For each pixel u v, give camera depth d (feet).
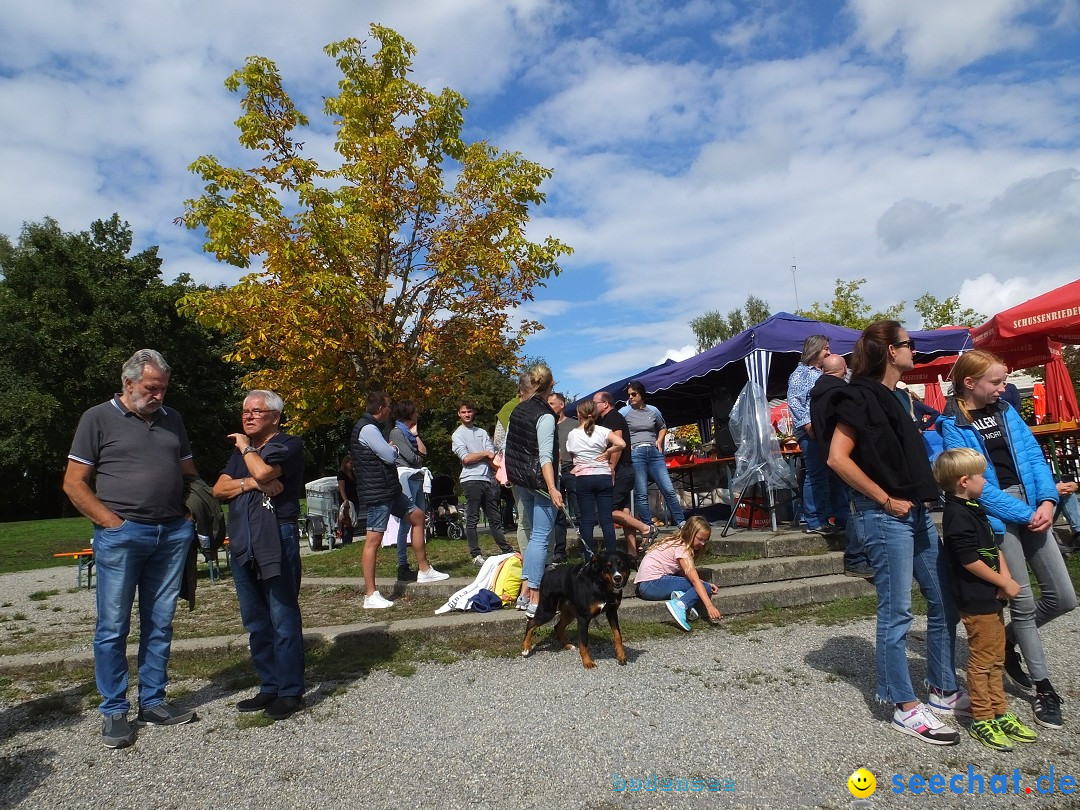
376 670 15.81
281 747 11.86
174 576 13.55
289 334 36.29
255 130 38.45
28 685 15.83
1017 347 33.06
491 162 40.93
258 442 14.02
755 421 25.49
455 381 43.29
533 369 19.06
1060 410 31.78
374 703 13.75
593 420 20.20
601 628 18.47
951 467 11.35
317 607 21.90
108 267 105.50
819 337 23.18
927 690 12.87
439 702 13.67
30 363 98.27
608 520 19.97
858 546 20.63
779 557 21.88
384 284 39.17
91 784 10.81
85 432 12.66
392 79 40.34
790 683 13.74
